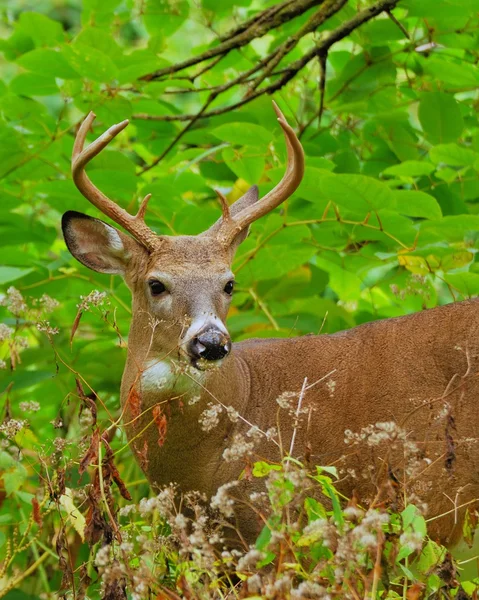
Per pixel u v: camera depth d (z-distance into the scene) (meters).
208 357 8.72
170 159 14.53
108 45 12.44
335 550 6.73
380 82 13.48
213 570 6.78
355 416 9.20
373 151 13.91
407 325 9.46
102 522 7.46
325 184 11.10
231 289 9.49
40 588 10.78
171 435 9.05
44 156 12.91
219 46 13.50
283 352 9.62
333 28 13.52
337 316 12.46
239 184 13.80
